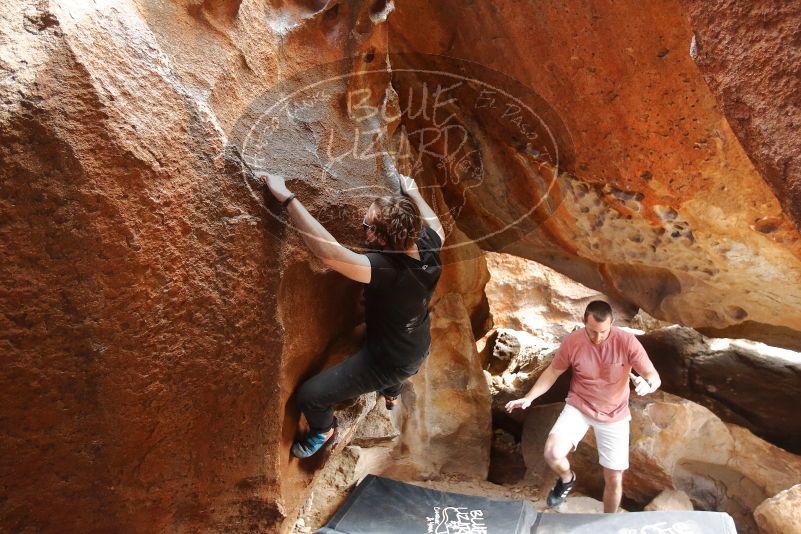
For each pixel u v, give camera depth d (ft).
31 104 6.30
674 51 9.21
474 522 10.78
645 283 14.05
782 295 11.94
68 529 7.74
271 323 8.30
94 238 6.76
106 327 7.06
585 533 10.62
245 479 8.89
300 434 9.71
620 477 11.45
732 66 7.02
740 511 12.97
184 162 7.25
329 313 9.50
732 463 13.05
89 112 6.53
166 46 7.33
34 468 7.32
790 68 6.57
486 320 17.48
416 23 10.50
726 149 9.81
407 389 13.12
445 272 13.98
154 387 7.52
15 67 6.29
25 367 6.85
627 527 10.66
